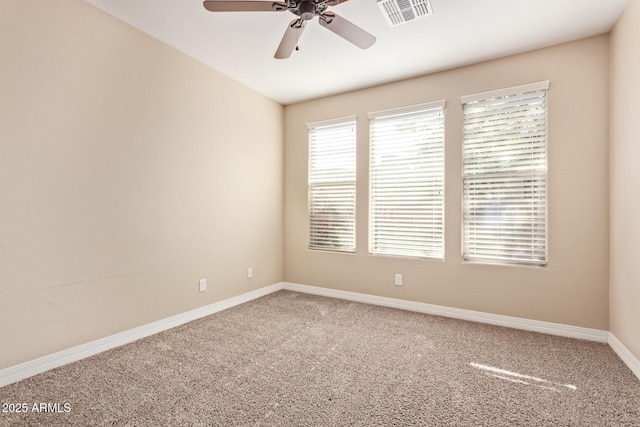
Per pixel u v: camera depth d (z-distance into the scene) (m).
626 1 2.26
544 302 2.92
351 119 3.94
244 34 2.77
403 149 3.64
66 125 2.26
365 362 2.34
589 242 2.74
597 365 2.29
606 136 2.67
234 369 2.23
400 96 3.64
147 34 2.78
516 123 3.04
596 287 2.72
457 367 2.27
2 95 1.97
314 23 2.54
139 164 2.74
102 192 2.49
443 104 3.35
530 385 2.04
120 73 2.58
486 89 3.15
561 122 2.83
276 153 4.37
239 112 3.77
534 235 2.98
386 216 3.75
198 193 3.29
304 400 1.87
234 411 1.76
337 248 4.11
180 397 1.89
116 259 2.59
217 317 3.32
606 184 2.67
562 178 2.83
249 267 3.95
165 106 2.95
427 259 3.47
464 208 3.30
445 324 3.12
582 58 2.76
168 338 2.77
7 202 2.00
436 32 2.67
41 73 2.13
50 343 2.20
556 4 2.30
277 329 2.99
